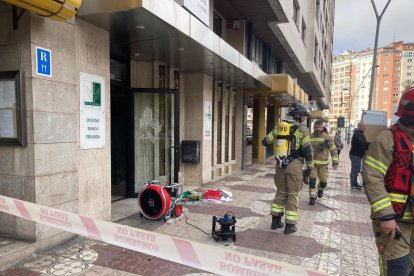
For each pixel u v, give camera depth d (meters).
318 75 27.19
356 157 8.74
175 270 3.60
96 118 4.84
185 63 7.50
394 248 2.40
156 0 4.34
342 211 6.43
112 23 4.68
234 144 12.20
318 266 3.85
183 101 8.76
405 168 2.36
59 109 4.08
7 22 3.78
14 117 3.79
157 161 7.54
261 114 14.49
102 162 4.98
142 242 2.51
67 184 4.23
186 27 5.23
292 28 15.81
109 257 3.87
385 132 2.46
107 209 5.11
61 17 3.67
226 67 7.92
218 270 2.22
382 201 2.34
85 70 4.61
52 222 3.04
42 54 3.83
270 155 18.11
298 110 5.07
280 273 2.03
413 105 2.36
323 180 7.38
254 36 13.57
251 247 4.39
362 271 3.74
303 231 5.11
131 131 7.07
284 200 5.13
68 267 3.58
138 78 7.33
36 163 3.79
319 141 7.31
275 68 17.97
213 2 9.57
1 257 3.46
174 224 5.28
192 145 8.50
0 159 3.94
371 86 16.16
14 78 3.73
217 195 7.05
